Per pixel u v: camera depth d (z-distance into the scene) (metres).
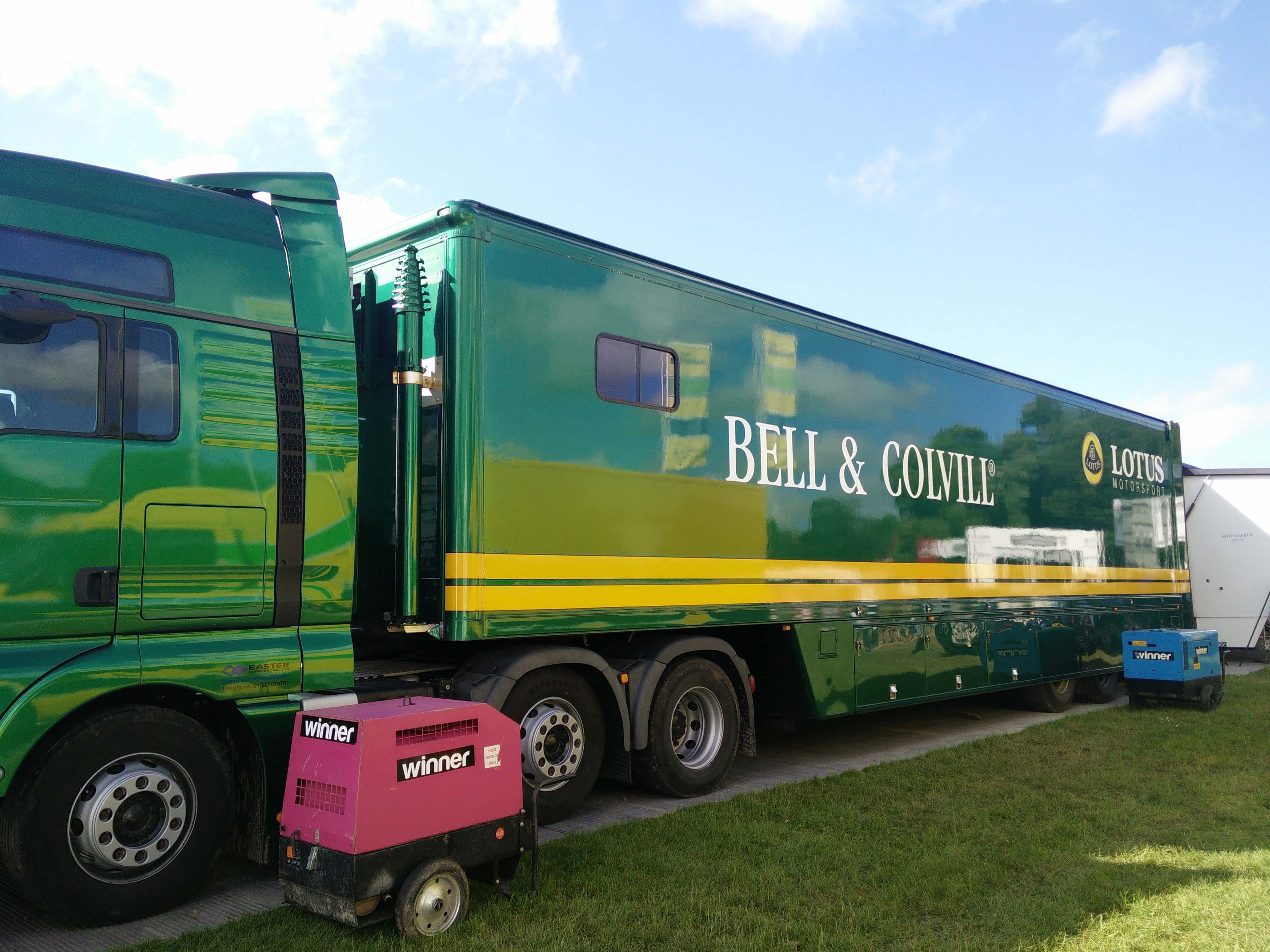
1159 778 7.19
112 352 4.25
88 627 4.09
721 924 4.20
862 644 8.09
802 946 4.01
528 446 5.68
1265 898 4.52
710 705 6.91
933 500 9.10
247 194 4.98
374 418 5.81
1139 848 5.38
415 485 5.41
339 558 4.84
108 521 4.15
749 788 7.07
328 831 3.90
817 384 7.96
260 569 4.58
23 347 4.02
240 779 4.69
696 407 6.84
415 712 4.08
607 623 6.05
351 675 4.84
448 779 4.14
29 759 3.93
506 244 5.71
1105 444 12.26
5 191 4.10
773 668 7.73
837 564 7.92
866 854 5.20
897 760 7.93
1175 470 14.01
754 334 7.40
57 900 3.92
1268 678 14.57
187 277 4.52
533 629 5.62
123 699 4.28
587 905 4.36
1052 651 10.69
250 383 4.63
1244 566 17.88
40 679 3.94
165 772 4.27
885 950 3.99
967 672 9.31
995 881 4.82
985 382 10.09
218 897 4.59
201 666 4.34
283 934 3.99
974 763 7.66
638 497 6.33
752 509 7.18
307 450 4.78
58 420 4.07
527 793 4.54
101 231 4.31
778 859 5.10
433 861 4.02
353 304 5.84
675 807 6.40
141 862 4.16
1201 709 10.88
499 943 3.94
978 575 9.62
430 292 5.63
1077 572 11.33
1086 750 8.32
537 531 5.69
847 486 8.12
